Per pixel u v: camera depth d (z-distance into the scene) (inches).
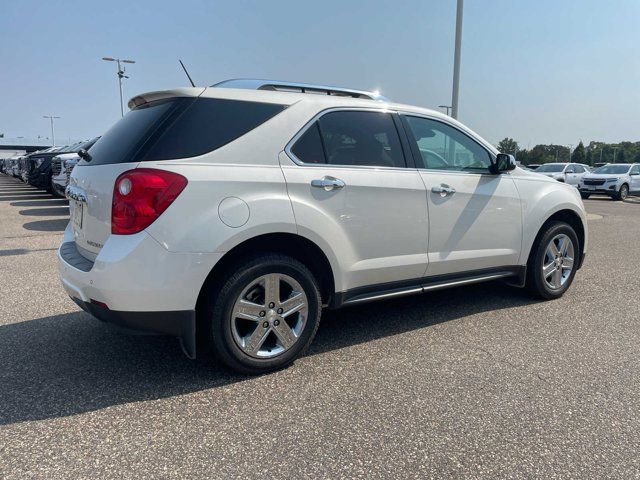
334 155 138.6
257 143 125.5
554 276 199.2
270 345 131.8
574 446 98.1
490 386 123.2
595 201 857.5
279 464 91.4
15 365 132.8
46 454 93.0
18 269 244.4
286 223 124.5
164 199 111.0
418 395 118.2
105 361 135.9
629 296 206.2
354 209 138.6
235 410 110.5
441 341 153.5
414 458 93.7
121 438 98.9
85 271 116.9
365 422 106.0
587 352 145.6
